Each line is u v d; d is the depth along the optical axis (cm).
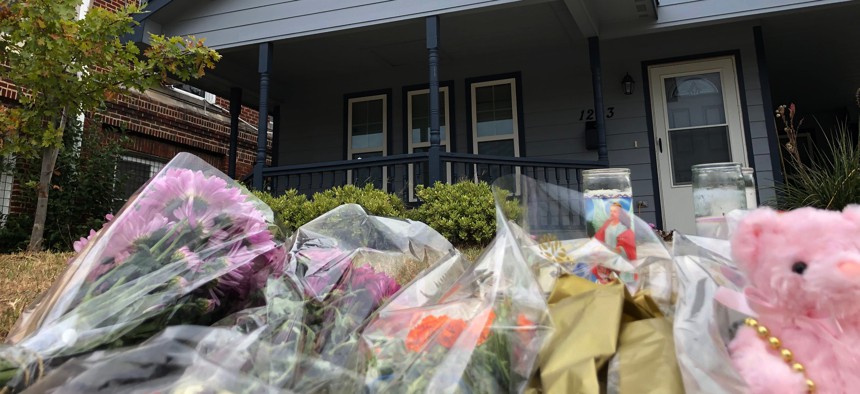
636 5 509
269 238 118
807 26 551
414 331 95
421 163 553
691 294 85
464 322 93
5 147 424
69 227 572
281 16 569
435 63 509
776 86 712
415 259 161
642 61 595
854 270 74
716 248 100
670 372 75
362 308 122
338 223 169
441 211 443
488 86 662
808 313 80
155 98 734
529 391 82
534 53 648
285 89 758
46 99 425
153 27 596
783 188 450
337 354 99
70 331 82
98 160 604
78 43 407
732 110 556
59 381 65
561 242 131
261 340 84
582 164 536
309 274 128
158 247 103
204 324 95
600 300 92
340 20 548
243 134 873
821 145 768
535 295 92
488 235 421
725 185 187
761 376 75
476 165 566
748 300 84
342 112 727
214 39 586
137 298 92
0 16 384
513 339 87
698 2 525
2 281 282
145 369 66
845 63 639
